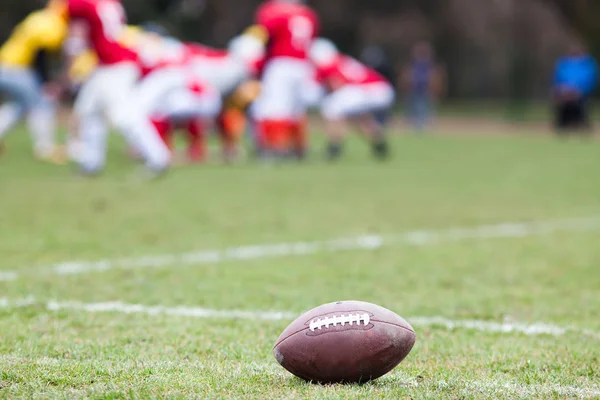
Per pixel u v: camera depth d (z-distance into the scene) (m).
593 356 10.12
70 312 12.42
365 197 30.05
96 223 22.83
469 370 9.37
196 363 9.44
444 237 21.00
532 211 26.62
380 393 7.97
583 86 70.94
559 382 8.82
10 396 7.88
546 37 109.88
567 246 19.72
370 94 46.59
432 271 16.38
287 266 16.77
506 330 11.65
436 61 109.62
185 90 35.81
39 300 13.28
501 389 8.43
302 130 44.59
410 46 107.31
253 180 35.66
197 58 40.12
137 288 14.42
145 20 94.56
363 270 16.39
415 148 57.44
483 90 111.19
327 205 27.62
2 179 34.66
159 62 35.03
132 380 8.49
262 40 42.12
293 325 8.25
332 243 19.89
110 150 51.31
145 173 36.25
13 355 9.71
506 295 14.22
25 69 43.09
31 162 42.72
